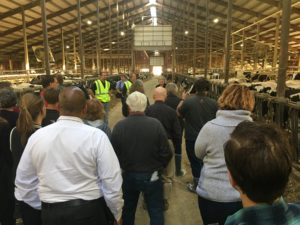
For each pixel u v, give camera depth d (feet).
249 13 61.05
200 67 109.91
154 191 8.20
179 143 11.79
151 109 11.54
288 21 15.55
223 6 62.39
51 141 5.72
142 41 86.74
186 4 74.13
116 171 5.91
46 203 5.71
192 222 10.59
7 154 8.11
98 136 5.86
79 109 5.92
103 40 102.12
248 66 90.27
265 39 78.59
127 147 8.00
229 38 28.55
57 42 86.84
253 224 2.56
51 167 5.67
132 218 8.43
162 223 8.25
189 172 15.15
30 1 47.52
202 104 11.53
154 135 8.00
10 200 8.28
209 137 6.54
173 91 14.67
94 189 5.84
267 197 2.63
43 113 7.94
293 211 2.62
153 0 81.76
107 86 24.93
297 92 21.54
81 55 38.45
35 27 63.52
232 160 2.80
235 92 6.64
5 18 51.11
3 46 69.26
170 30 85.97
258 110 18.29
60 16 63.72
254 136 2.80
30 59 78.74
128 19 88.58
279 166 2.60
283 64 15.83
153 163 8.12
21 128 7.27
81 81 29.89
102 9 70.95
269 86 25.64
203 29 90.38
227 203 6.23
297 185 12.13
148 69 147.54
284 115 14.98
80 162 5.69
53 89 9.25
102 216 6.03
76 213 5.60
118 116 33.35
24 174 6.10
